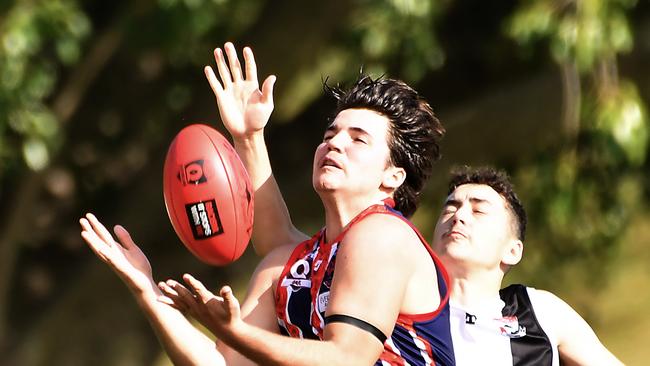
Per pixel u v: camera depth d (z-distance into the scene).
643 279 46.88
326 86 13.34
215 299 11.27
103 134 33.50
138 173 33.50
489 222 14.30
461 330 14.15
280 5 30.52
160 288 11.50
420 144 12.79
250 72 13.82
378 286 11.70
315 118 33.16
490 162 31.31
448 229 14.40
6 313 33.69
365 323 11.58
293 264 12.92
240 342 11.32
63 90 31.55
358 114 12.65
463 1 32.69
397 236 11.98
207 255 12.57
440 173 30.89
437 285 12.37
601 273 34.41
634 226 37.00
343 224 12.58
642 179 32.50
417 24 28.70
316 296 12.45
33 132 27.78
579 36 26.16
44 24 26.69
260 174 13.88
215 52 13.75
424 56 29.48
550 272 34.03
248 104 13.75
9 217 32.06
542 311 14.42
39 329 33.56
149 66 32.88
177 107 33.19
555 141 30.66
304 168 33.19
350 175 12.44
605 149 27.16
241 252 12.72
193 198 12.40
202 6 28.59
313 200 31.92
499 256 14.38
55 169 33.09
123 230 12.70
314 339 12.59
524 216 14.67
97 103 33.22
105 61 32.41
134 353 34.03
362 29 30.03
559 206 30.12
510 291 14.62
